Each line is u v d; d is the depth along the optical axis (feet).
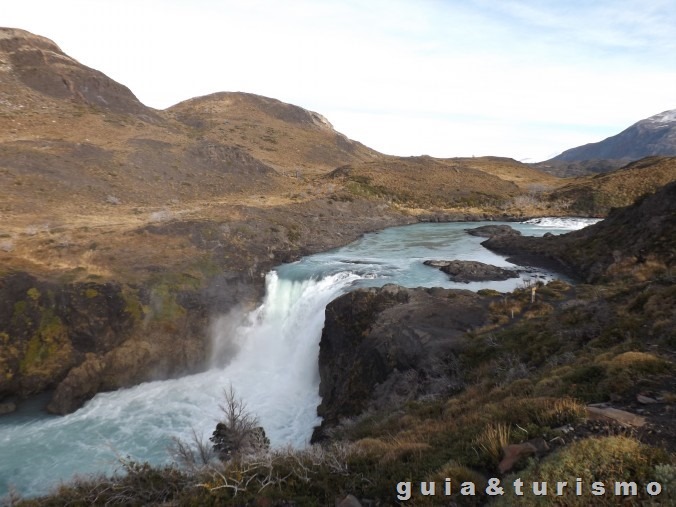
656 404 24.11
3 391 74.64
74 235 113.91
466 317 72.43
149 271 101.40
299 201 204.23
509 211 260.01
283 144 449.06
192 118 481.05
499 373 47.75
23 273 86.79
